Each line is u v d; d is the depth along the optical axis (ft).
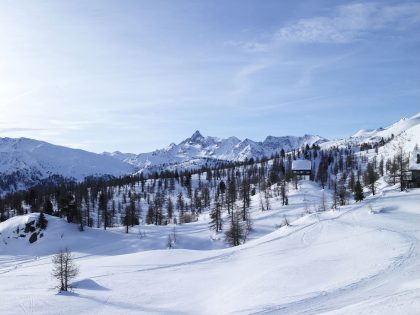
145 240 451.12
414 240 230.07
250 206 554.05
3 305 202.90
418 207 329.72
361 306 123.75
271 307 153.89
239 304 172.65
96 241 463.01
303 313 142.00
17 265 387.55
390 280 166.09
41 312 189.26
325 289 167.73
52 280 282.56
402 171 447.83
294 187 623.77
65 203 529.04
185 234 459.73
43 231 481.46
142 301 204.95
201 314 176.14
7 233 483.10
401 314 105.19
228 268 258.78
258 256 268.21
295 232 310.45
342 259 215.92
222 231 447.83
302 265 215.10
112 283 244.63
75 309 192.85
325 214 351.46
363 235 261.03
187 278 245.65
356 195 417.49
